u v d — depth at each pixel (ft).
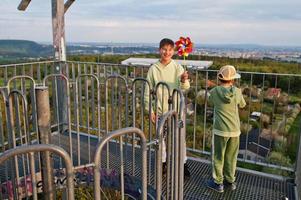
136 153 14.08
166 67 11.46
